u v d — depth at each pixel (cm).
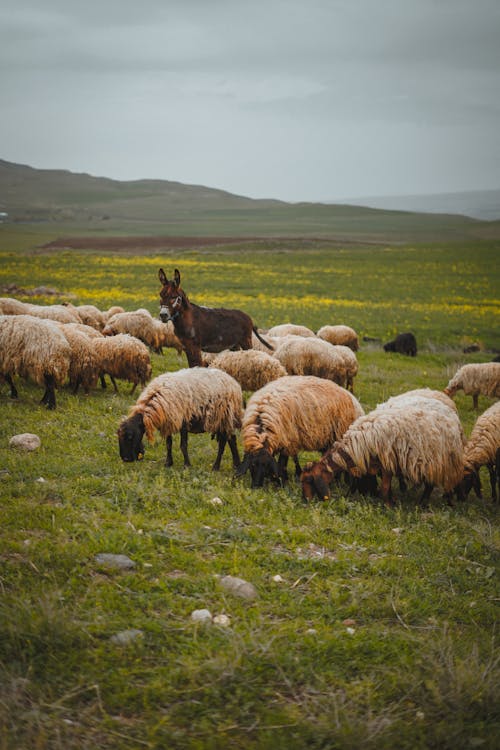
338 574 590
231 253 8269
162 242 10200
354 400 916
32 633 423
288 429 831
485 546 705
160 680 405
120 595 498
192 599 507
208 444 1053
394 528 735
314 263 7094
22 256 6944
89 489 734
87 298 3716
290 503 761
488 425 925
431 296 4975
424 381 2036
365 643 469
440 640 475
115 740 356
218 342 1318
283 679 422
